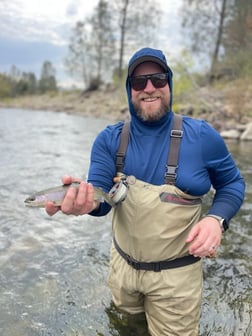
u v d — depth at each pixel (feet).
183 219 3.76
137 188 3.76
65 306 4.90
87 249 6.62
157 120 3.81
